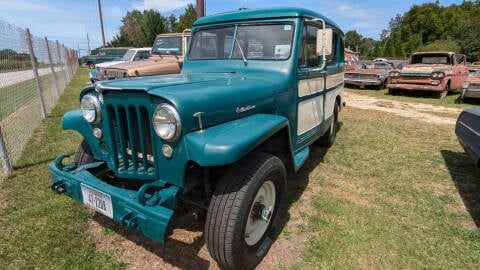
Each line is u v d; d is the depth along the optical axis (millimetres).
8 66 5695
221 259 2117
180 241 2701
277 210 2650
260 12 3316
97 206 2268
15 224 2867
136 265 2408
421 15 64312
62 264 2371
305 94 3494
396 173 4246
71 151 4824
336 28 4555
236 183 2076
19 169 4082
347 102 11086
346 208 3266
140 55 12602
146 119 2148
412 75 12000
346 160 4730
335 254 2543
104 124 2404
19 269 2309
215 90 2256
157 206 1968
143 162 2197
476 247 2664
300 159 3297
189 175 2262
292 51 3113
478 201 3480
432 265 2445
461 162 4691
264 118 2451
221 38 3508
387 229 2898
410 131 6656
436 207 3336
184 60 3766
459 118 4230
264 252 2465
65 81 13977
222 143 1871
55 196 3396
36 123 6293
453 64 12305
